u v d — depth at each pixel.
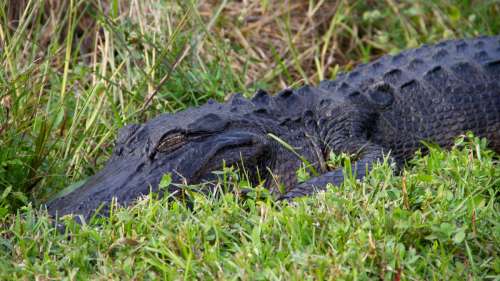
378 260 8.83
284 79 17.78
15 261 9.38
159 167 11.55
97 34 15.05
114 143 13.70
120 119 13.69
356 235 9.20
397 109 14.01
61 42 16.86
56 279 8.88
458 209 9.83
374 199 10.07
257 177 12.40
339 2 19.31
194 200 10.59
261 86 16.64
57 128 13.80
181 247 9.33
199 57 16.31
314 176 12.35
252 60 17.91
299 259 8.77
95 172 13.33
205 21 18.41
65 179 12.70
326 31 19.25
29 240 9.76
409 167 13.09
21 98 13.05
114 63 15.51
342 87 14.05
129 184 11.33
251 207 10.27
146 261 9.16
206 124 12.03
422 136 14.00
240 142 12.10
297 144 12.98
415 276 8.78
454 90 14.21
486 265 9.17
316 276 8.65
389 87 14.15
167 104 14.90
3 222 10.48
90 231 9.74
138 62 15.40
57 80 14.81
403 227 9.23
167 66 15.06
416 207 10.12
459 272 8.93
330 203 9.79
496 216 10.02
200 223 9.70
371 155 12.48
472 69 14.50
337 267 8.61
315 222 9.59
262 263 9.03
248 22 19.00
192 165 11.67
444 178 10.85
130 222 9.95
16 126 12.53
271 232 9.59
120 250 9.35
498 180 10.95
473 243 9.45
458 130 14.12
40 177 12.47
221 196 10.73
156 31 15.53
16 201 11.98
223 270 8.95
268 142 12.51
